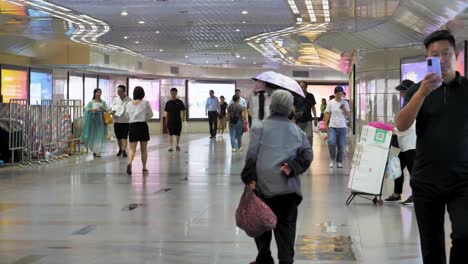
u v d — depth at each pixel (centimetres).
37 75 2497
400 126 379
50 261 593
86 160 1686
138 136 1328
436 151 377
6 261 593
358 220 792
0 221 795
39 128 1645
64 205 920
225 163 1592
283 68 4244
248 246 652
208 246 654
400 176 928
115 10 1598
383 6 1499
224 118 3216
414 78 1814
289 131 536
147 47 2634
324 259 594
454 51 379
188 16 1706
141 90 1330
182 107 2042
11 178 1266
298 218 807
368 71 2233
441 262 391
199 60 3397
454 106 377
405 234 706
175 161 1652
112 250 638
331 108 1432
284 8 1541
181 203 938
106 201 958
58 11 1619
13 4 1509
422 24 1516
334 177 1255
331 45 2506
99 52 2666
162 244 664
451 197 377
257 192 534
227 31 2066
